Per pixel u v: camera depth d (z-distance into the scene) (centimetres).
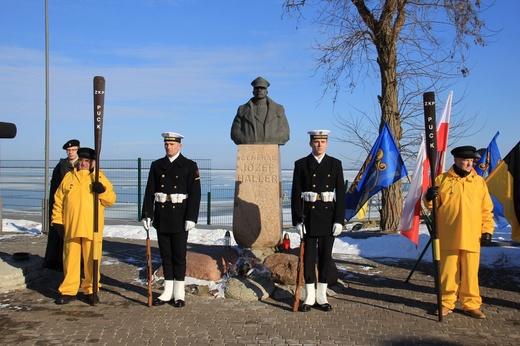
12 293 784
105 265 996
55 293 788
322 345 572
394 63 1485
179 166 735
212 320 659
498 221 1138
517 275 938
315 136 709
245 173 897
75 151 838
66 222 737
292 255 829
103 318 665
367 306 730
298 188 711
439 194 702
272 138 912
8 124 798
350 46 1559
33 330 616
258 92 916
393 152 967
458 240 680
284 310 704
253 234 881
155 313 688
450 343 582
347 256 1127
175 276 733
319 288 715
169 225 725
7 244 1256
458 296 779
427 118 683
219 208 2316
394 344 577
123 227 1552
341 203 706
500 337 603
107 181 755
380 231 1498
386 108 1487
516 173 733
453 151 701
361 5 1499
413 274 947
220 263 816
